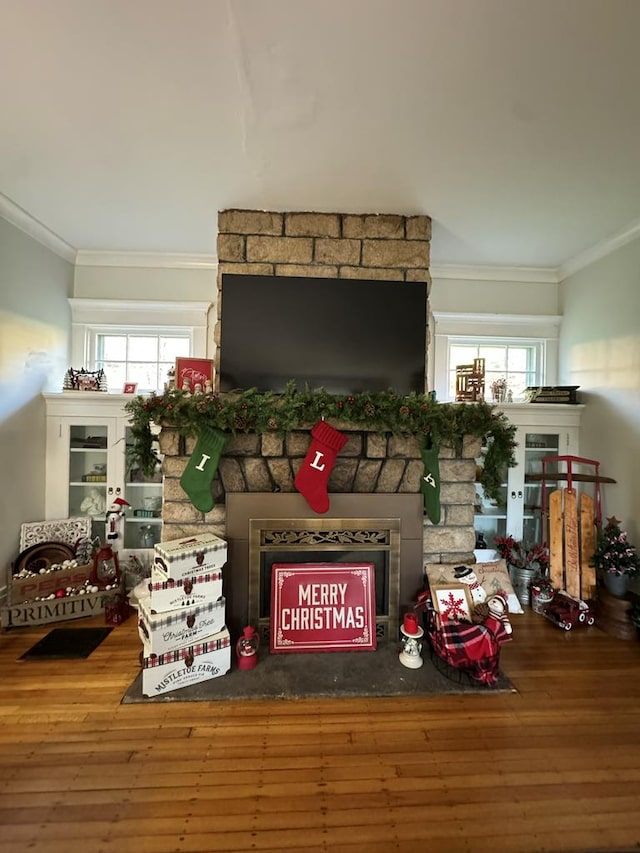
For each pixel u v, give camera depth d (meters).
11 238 2.35
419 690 1.71
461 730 1.52
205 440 1.94
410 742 1.46
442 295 3.08
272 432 2.01
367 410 1.97
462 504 2.19
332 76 1.36
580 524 2.49
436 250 2.76
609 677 1.84
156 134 1.68
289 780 1.30
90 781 1.28
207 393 2.02
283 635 1.95
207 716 1.57
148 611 1.71
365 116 1.55
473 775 1.33
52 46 1.26
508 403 2.85
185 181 2.02
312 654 1.94
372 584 2.03
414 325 2.27
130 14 1.16
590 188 2.02
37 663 1.89
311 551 2.06
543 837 1.15
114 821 1.16
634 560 2.28
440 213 2.27
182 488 1.96
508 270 3.05
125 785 1.27
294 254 2.25
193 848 1.10
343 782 1.30
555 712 1.62
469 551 2.19
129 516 2.76
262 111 1.54
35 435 2.58
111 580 2.44
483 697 1.70
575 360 2.95
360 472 2.10
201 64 1.33
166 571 1.71
